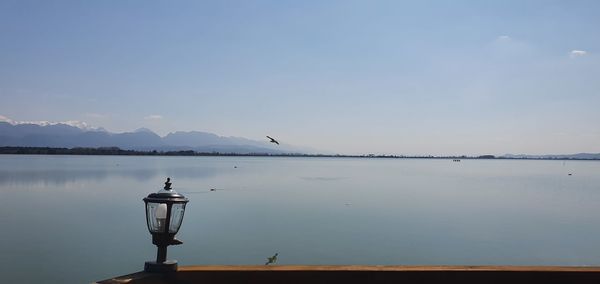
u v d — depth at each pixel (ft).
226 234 71.20
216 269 12.46
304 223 83.10
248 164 531.09
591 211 110.83
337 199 128.47
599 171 443.73
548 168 552.82
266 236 69.56
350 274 12.39
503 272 12.43
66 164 380.37
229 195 138.51
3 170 265.13
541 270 12.45
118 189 155.22
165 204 12.49
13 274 48.44
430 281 12.38
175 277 12.32
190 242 64.85
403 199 131.34
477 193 159.94
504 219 94.12
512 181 244.83
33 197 127.65
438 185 199.72
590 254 62.39
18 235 69.36
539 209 114.01
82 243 63.93
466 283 12.42
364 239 68.33
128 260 54.75
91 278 47.32
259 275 12.41
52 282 45.55
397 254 59.67
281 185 182.29
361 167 484.33
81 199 122.83
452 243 67.36
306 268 12.55
